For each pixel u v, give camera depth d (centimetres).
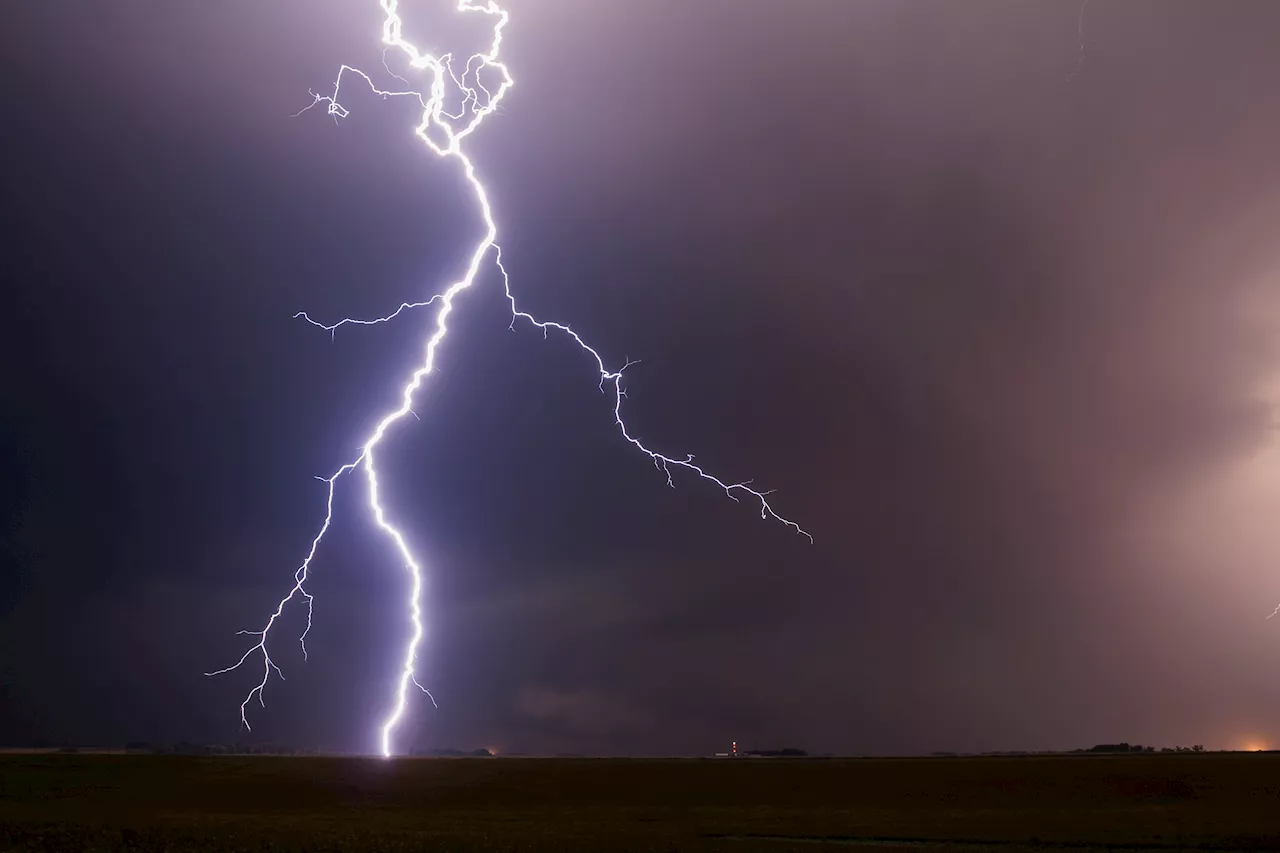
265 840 2919
